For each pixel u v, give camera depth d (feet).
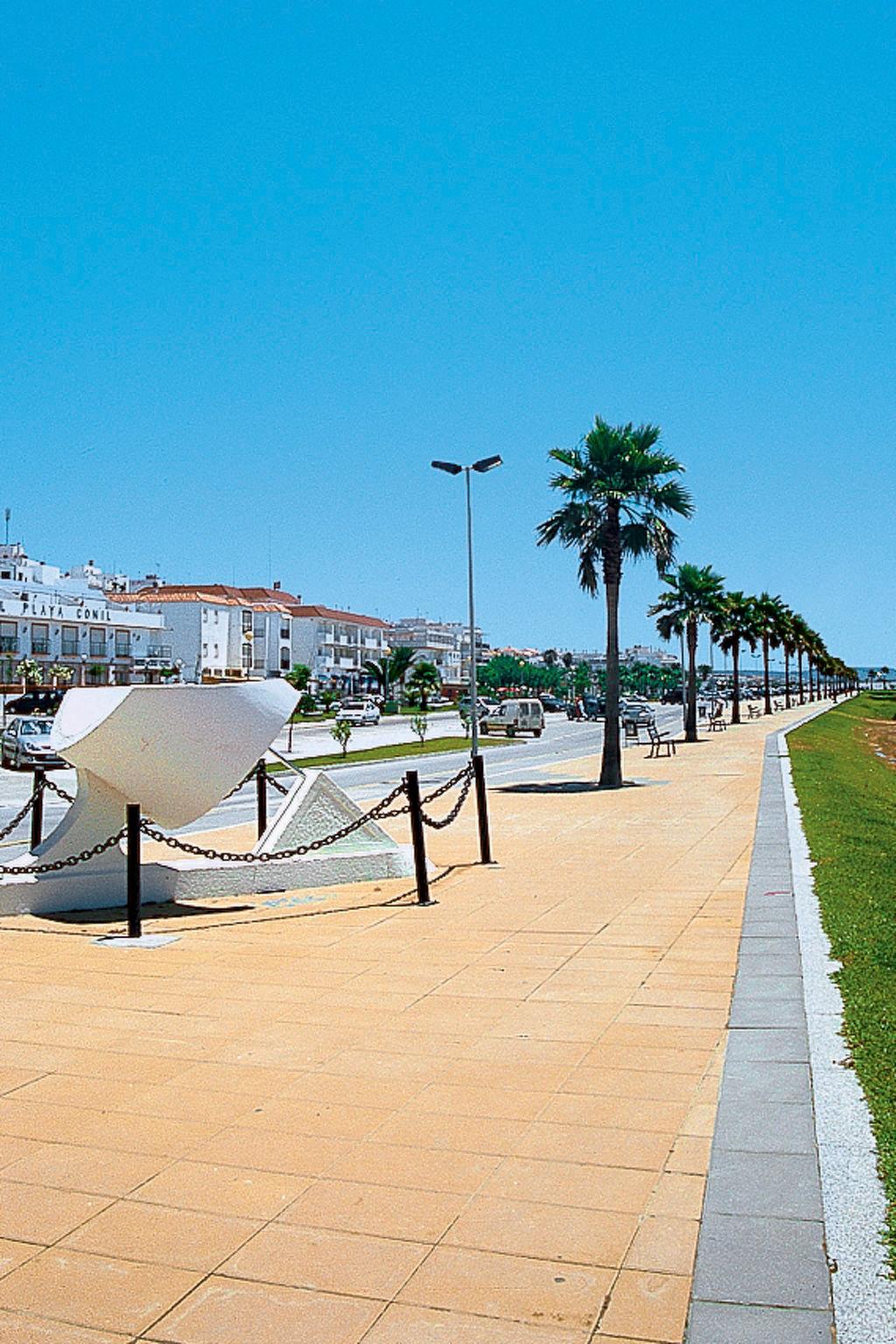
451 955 29.27
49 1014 23.89
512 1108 17.90
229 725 37.29
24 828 65.98
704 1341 11.07
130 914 32.07
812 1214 13.50
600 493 85.81
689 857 47.29
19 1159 16.17
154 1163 15.98
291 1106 18.17
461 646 543.80
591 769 108.58
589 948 29.63
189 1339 11.52
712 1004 23.67
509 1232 13.69
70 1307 12.16
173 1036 22.22
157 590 329.93
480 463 113.29
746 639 226.58
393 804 74.43
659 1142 16.34
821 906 34.22
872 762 142.31
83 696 37.83
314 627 359.66
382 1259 13.08
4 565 257.14
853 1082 18.11
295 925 33.65
